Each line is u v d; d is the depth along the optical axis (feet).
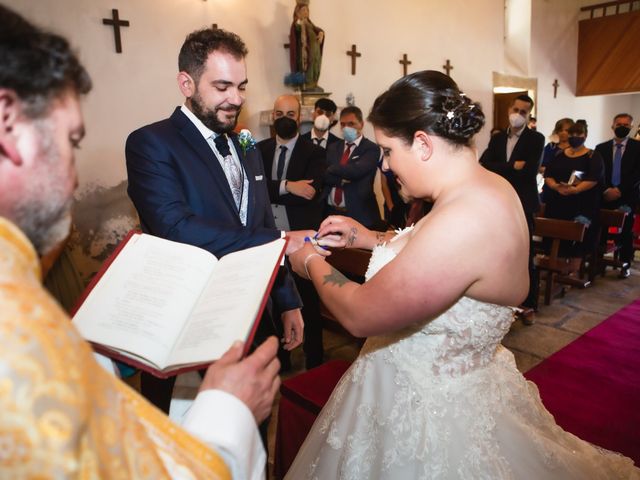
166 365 2.92
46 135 1.77
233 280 3.36
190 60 5.08
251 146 6.04
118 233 11.71
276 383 2.63
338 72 16.70
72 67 1.87
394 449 3.84
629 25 27.63
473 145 3.77
